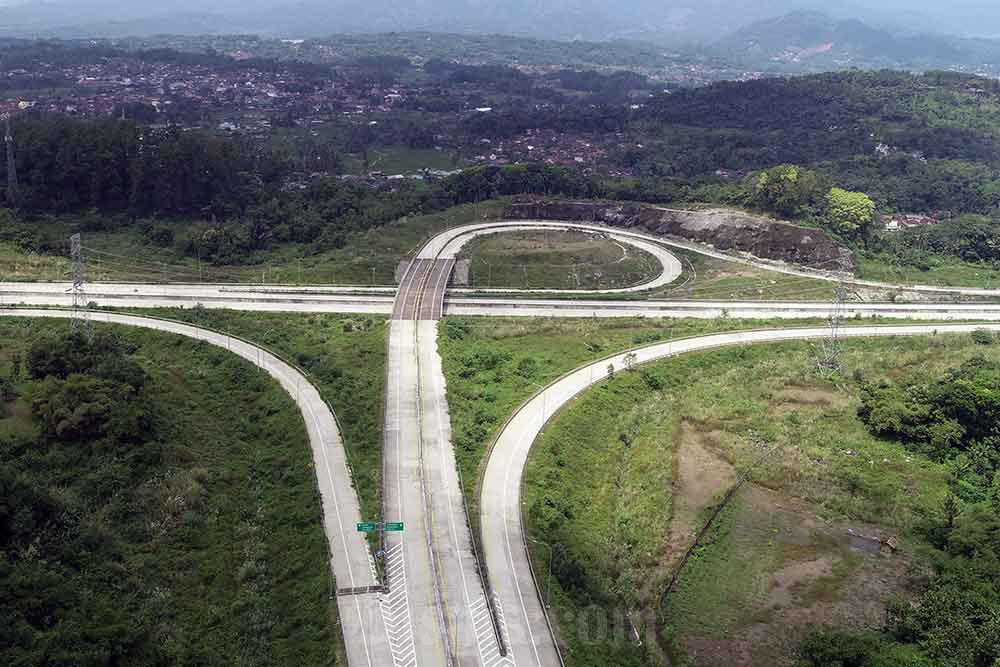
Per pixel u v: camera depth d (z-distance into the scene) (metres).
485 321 148.50
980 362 131.25
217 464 94.94
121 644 62.28
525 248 195.50
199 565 77.81
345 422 103.62
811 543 88.94
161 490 85.50
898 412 111.81
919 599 79.75
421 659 66.62
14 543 71.44
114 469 85.44
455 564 78.62
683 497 96.56
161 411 101.38
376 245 194.38
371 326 140.62
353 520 84.06
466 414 108.44
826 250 198.12
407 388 115.06
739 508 94.88
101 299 148.25
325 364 120.44
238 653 67.31
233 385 115.38
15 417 91.69
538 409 112.38
